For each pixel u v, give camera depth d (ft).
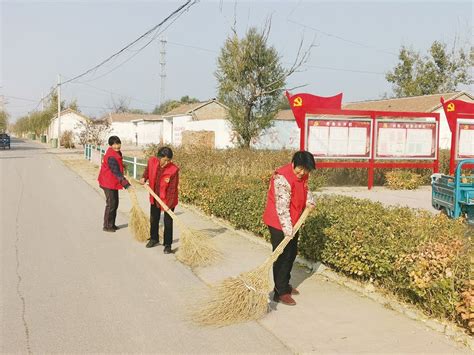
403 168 55.31
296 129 100.37
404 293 16.44
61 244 25.43
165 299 17.15
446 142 106.32
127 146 176.86
